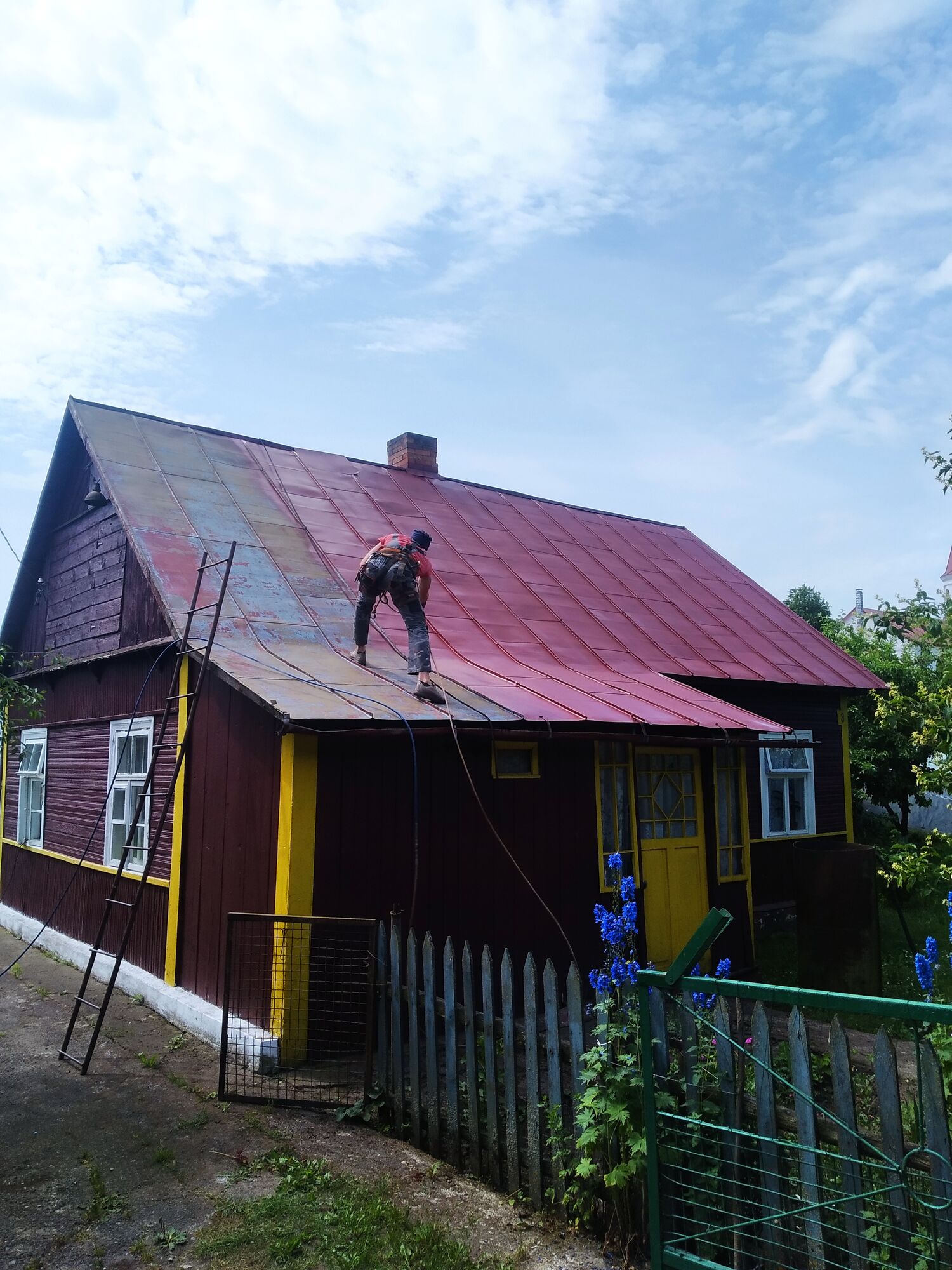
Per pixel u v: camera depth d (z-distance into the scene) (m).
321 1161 4.84
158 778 8.45
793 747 9.62
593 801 8.70
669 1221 3.48
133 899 8.70
